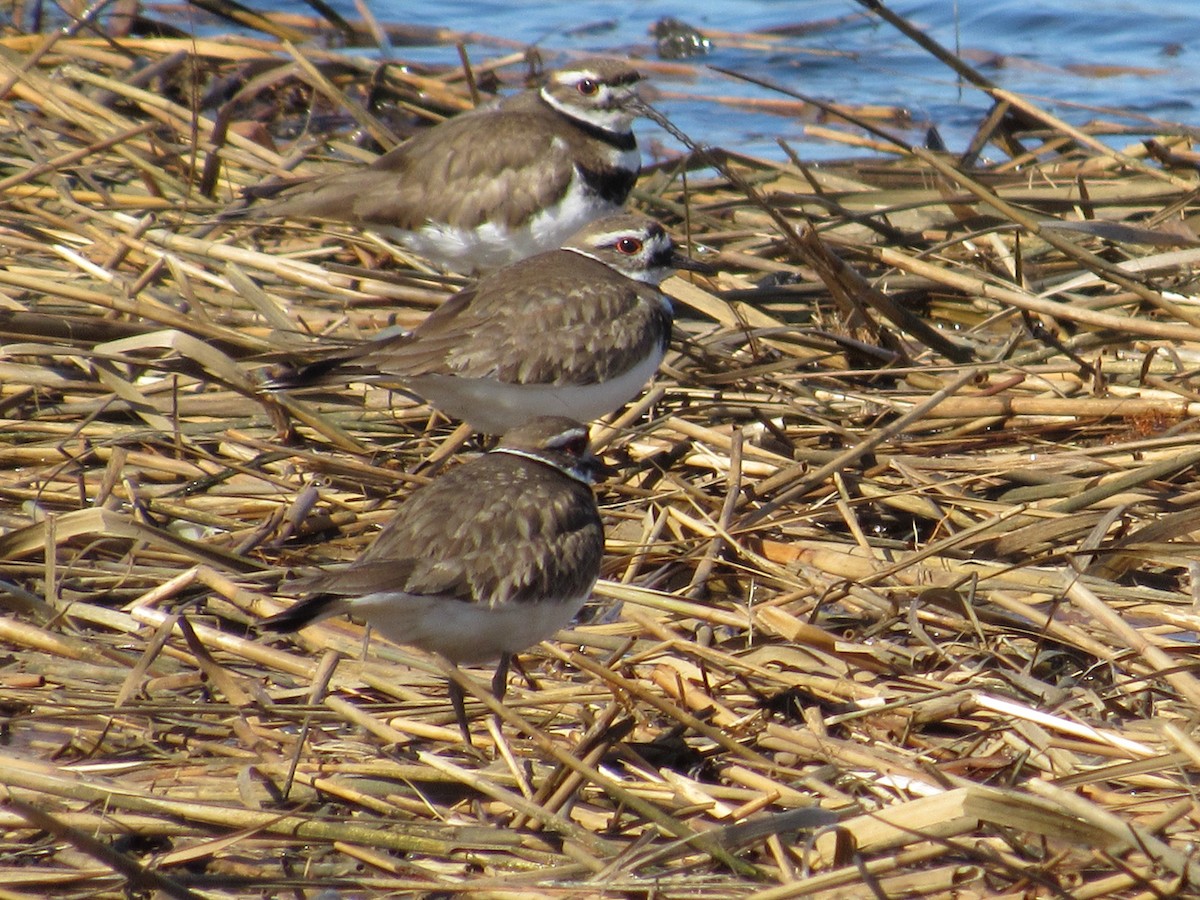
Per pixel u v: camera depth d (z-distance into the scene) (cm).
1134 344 1531
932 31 2764
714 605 1135
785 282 1705
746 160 1991
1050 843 865
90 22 2209
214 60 2244
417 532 952
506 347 1259
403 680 1057
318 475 1312
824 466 1261
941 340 1492
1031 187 1855
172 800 895
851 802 909
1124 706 1019
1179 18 2759
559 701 1016
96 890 840
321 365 1244
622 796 883
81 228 1678
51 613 1087
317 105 2219
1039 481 1284
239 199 1752
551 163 1565
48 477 1263
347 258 1769
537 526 976
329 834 888
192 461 1327
